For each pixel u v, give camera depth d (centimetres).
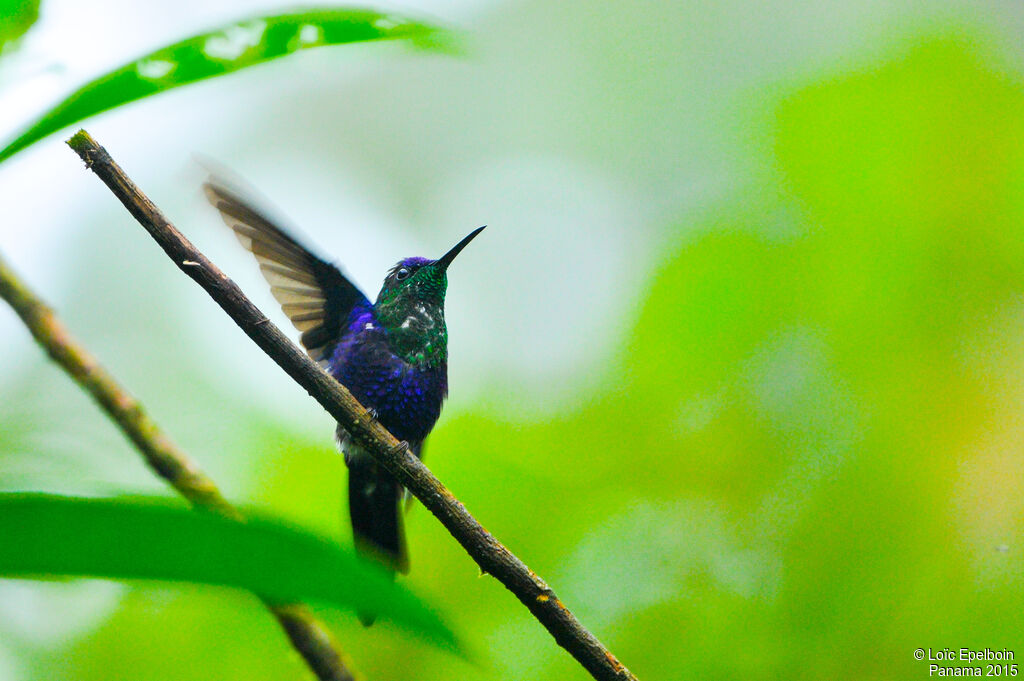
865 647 866
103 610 887
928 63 1135
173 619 881
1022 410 1011
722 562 930
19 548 132
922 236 1096
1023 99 1112
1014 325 1066
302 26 342
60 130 304
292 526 132
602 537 956
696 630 888
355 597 129
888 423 1044
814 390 1071
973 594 896
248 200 815
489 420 1124
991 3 1186
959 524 967
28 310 481
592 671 443
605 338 1252
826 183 1138
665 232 1253
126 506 133
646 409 1102
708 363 1110
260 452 1095
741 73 1500
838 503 990
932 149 1108
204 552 131
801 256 1118
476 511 994
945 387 1045
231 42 338
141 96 320
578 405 1137
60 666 871
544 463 1058
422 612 129
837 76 1196
